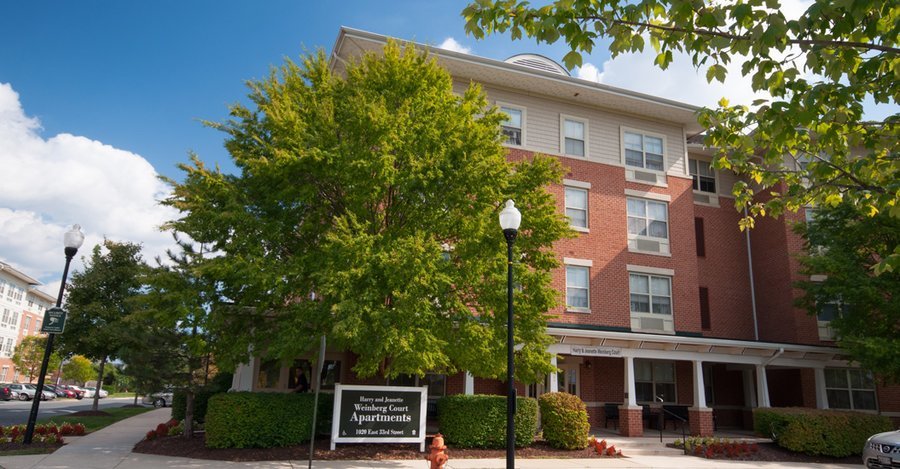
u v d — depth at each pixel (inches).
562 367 880.3
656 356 796.6
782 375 999.0
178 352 744.3
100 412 1013.8
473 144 553.6
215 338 572.4
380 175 513.0
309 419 574.9
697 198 1085.1
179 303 517.7
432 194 556.1
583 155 947.3
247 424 547.2
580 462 569.9
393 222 581.6
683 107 987.3
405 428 574.9
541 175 609.6
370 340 506.3
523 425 619.8
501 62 872.9
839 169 337.7
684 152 1023.6
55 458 492.4
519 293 567.8
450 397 624.1
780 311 1016.2
